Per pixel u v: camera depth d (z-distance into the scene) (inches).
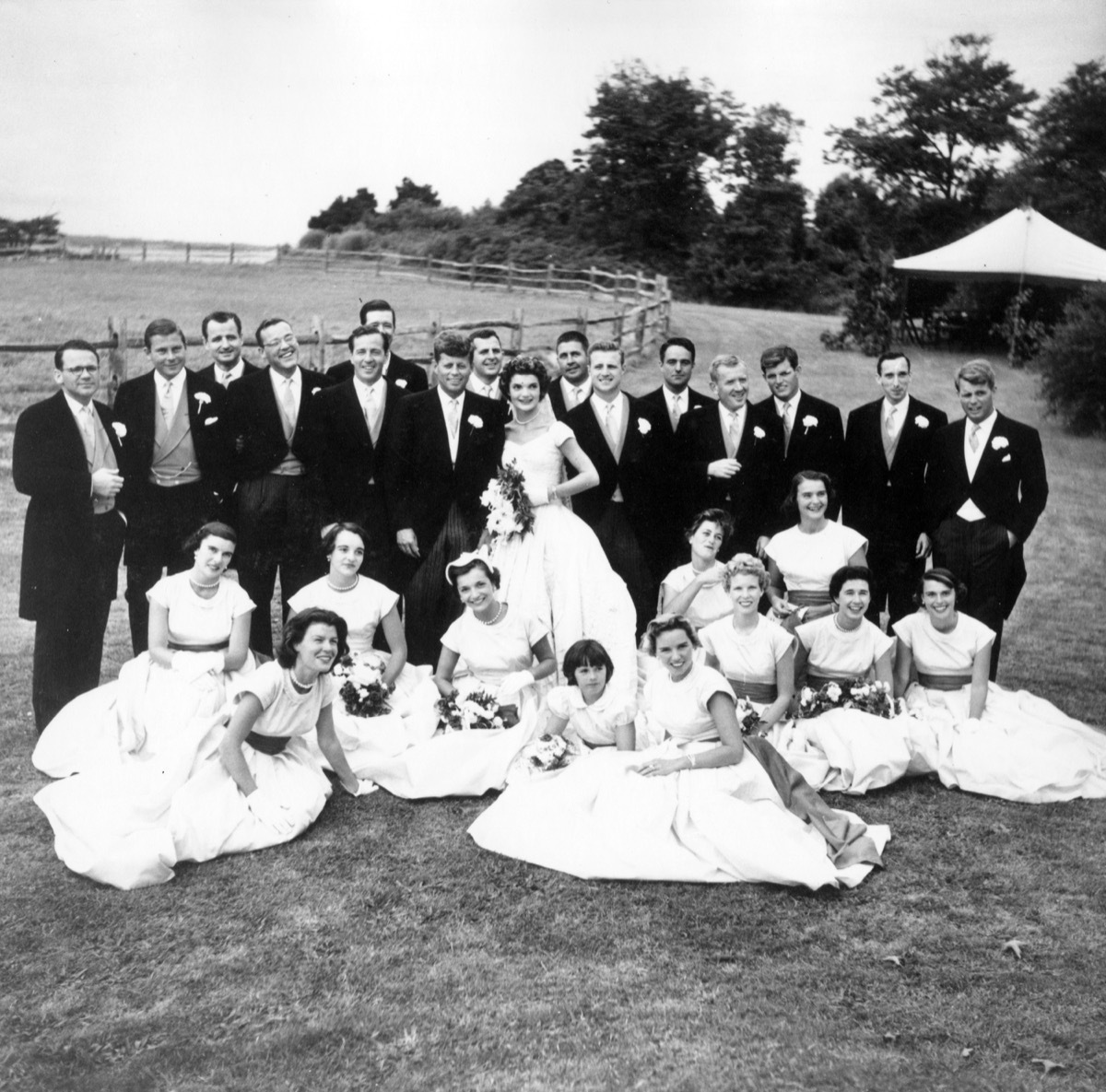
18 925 161.8
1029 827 195.0
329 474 250.2
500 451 244.2
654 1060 133.0
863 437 256.5
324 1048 136.4
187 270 1019.9
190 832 179.3
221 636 213.9
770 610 252.5
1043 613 351.9
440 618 248.5
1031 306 713.0
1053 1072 131.3
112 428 237.6
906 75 1051.3
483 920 164.4
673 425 263.0
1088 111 976.3
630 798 182.4
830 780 210.4
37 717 233.8
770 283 1112.2
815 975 150.3
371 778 209.6
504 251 1120.2
